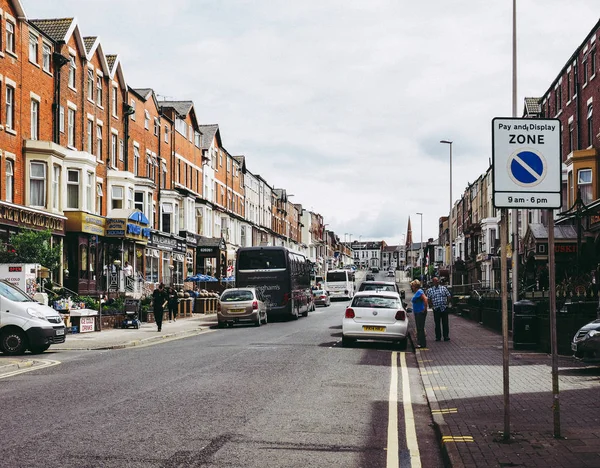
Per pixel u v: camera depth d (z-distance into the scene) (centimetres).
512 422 870
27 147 3222
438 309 2261
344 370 1459
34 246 2584
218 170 6912
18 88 3175
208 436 808
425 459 734
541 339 1898
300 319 3856
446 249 11031
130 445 756
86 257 3697
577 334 1450
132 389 1162
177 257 5400
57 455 707
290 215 11594
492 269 5859
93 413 943
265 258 3659
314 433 841
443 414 945
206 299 4422
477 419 897
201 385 1209
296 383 1251
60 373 1419
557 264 3375
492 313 2775
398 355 1842
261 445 769
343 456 729
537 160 730
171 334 2606
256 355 1738
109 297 3803
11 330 1867
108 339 2338
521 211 4438
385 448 771
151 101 5016
